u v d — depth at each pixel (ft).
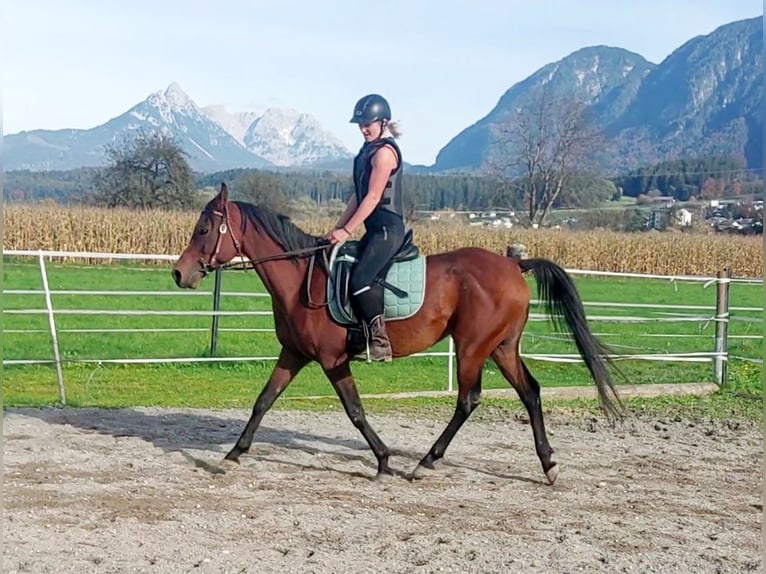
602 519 19.29
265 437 26.63
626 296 83.51
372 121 21.38
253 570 15.34
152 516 18.16
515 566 16.06
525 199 194.90
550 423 30.63
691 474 24.00
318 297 21.48
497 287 21.70
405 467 23.63
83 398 32.96
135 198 137.28
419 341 21.76
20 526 17.03
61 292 34.24
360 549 16.66
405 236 21.91
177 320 56.70
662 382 40.04
